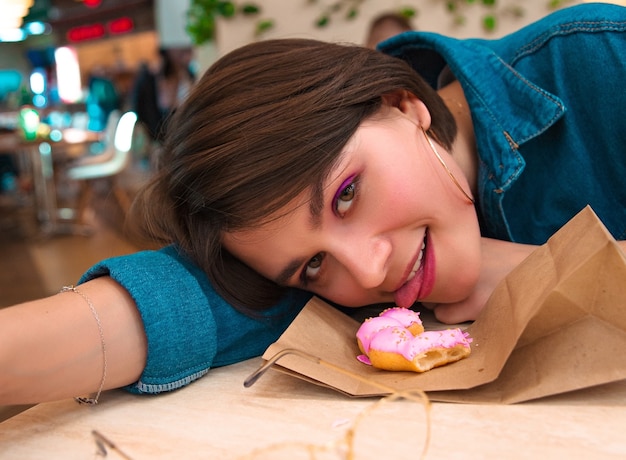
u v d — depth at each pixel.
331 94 0.43
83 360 0.35
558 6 1.65
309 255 0.42
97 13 4.81
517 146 0.53
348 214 0.41
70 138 2.58
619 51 0.52
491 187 0.54
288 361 0.36
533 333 0.34
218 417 0.34
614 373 0.31
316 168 0.40
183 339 0.38
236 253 0.45
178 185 0.44
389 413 0.32
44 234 2.35
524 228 0.58
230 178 0.40
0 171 3.64
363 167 0.41
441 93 0.65
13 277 1.86
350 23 1.70
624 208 0.55
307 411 0.34
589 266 0.31
